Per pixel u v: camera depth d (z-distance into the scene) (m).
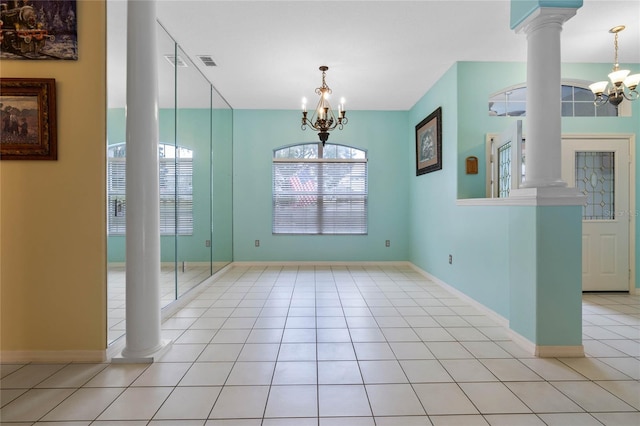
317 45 3.80
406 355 2.55
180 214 4.25
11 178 2.46
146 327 2.50
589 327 3.17
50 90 2.44
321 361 2.45
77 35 2.48
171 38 3.65
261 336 2.93
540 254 2.55
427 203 5.32
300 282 4.97
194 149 4.64
